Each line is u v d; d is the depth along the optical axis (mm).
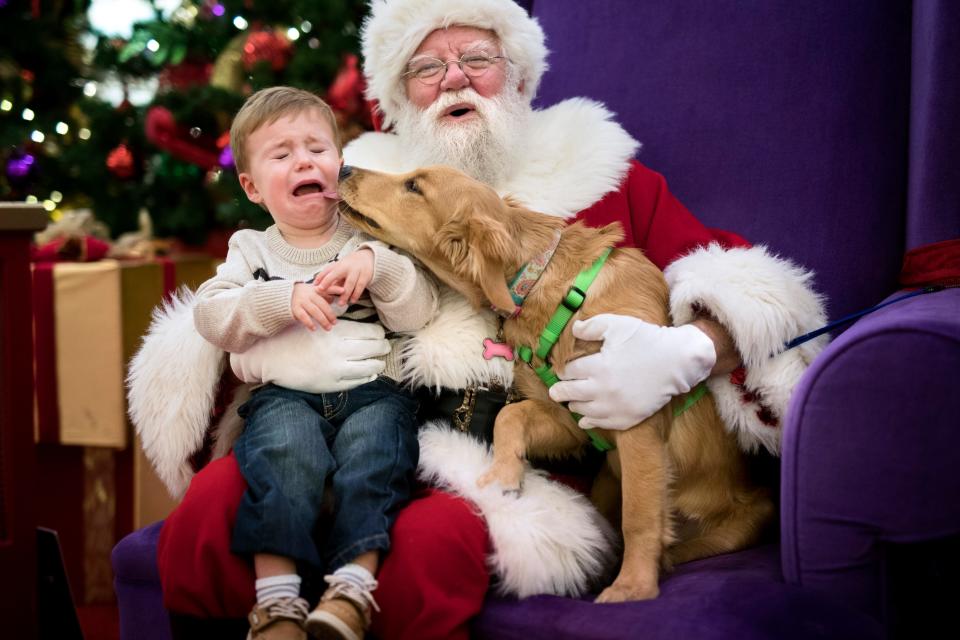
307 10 3525
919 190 1994
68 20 4125
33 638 1876
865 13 2203
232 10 3680
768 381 1774
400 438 1704
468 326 1879
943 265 1901
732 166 2262
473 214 1786
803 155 2197
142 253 3572
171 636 1725
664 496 1740
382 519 1559
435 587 1522
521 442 1770
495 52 2145
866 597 1457
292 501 1566
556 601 1562
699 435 1882
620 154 2172
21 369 1846
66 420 3016
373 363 1775
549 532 1623
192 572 1562
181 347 1867
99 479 3076
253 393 1842
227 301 1712
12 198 4008
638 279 1878
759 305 1770
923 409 1390
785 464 1518
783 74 2246
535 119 2277
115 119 3764
